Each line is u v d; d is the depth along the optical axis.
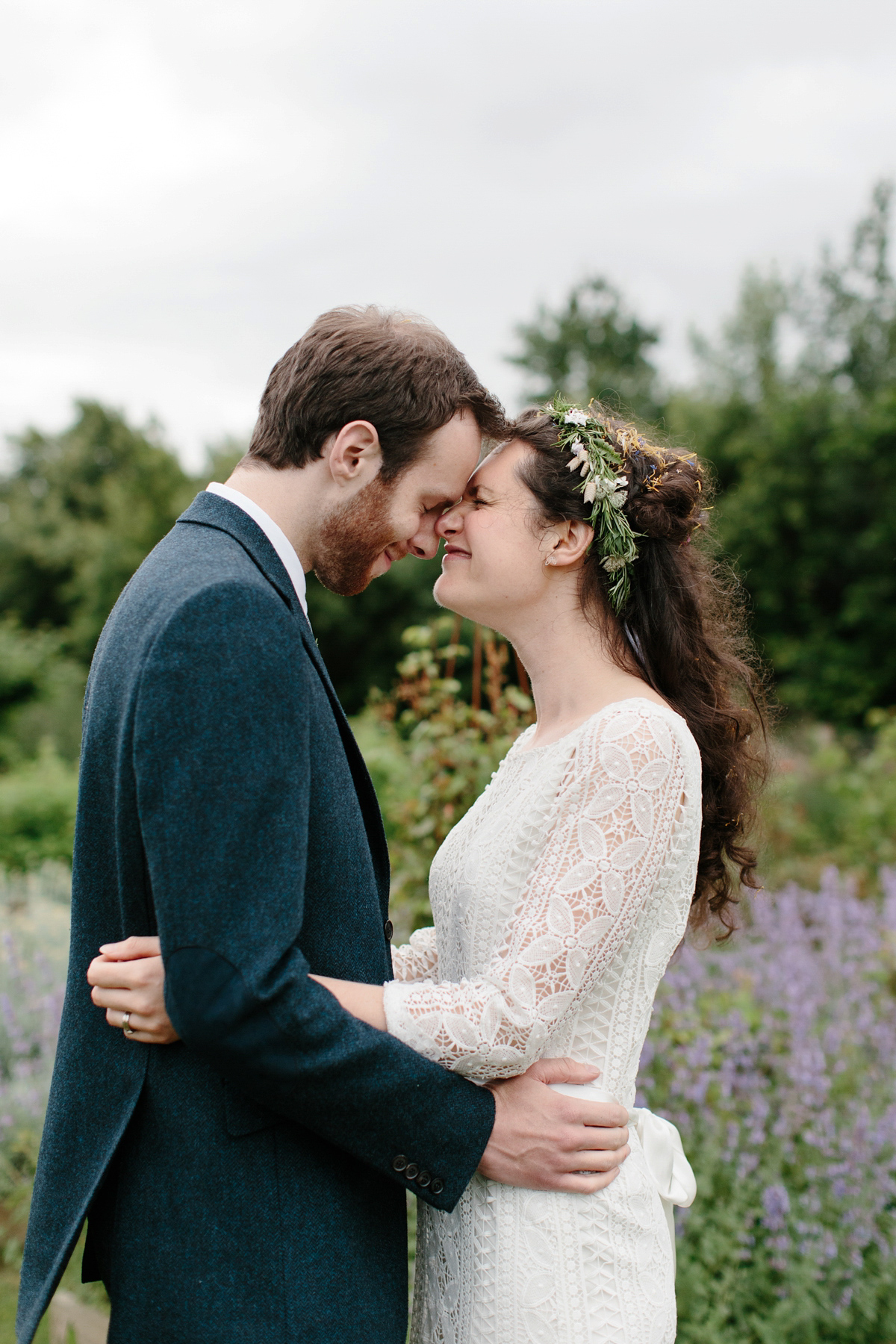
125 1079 1.22
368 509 1.40
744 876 1.82
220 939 1.04
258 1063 1.07
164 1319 1.15
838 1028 3.22
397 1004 1.20
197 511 1.32
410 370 1.36
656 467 1.56
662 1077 2.97
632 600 1.57
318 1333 1.14
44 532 26.67
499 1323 1.29
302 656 1.17
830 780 7.23
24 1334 1.17
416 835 3.11
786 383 20.78
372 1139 1.16
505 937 1.35
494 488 1.51
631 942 1.37
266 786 1.07
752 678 1.72
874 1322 2.30
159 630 1.10
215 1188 1.16
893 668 14.78
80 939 1.28
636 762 1.31
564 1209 1.29
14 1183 3.06
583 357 27.86
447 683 3.25
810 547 16.05
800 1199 2.48
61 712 14.40
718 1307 2.25
